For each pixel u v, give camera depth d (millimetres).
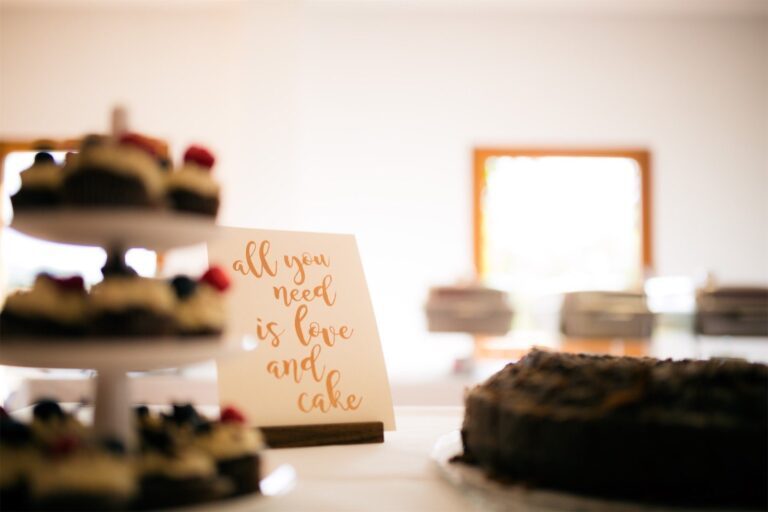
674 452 685
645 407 709
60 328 703
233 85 4680
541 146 4723
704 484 680
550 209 4707
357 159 4672
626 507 676
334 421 1053
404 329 4648
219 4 4578
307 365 1065
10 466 605
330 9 4633
